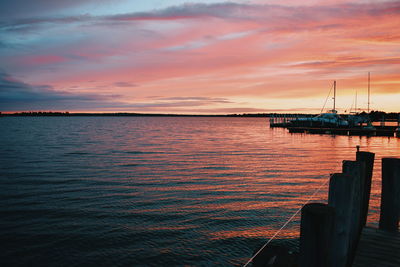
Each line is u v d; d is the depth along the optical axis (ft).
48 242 33.58
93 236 35.14
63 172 73.97
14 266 28.73
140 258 30.25
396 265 15.21
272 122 342.85
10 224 38.65
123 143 161.07
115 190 55.98
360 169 16.79
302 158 103.96
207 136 228.43
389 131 198.18
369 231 19.11
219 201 49.16
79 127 385.09
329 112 249.75
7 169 77.61
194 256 30.60
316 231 7.84
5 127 361.10
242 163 91.71
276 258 12.25
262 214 42.91
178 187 58.95
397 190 18.60
